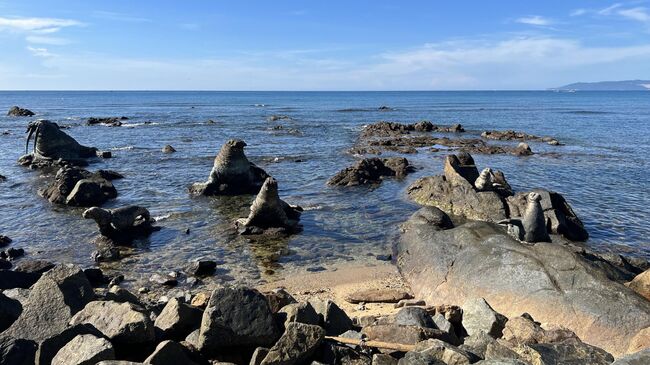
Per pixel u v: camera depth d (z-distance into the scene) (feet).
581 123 223.30
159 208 65.92
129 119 232.73
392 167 93.45
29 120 219.20
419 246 43.06
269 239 53.26
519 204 62.03
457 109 356.59
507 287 32.86
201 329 22.31
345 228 57.36
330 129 187.93
